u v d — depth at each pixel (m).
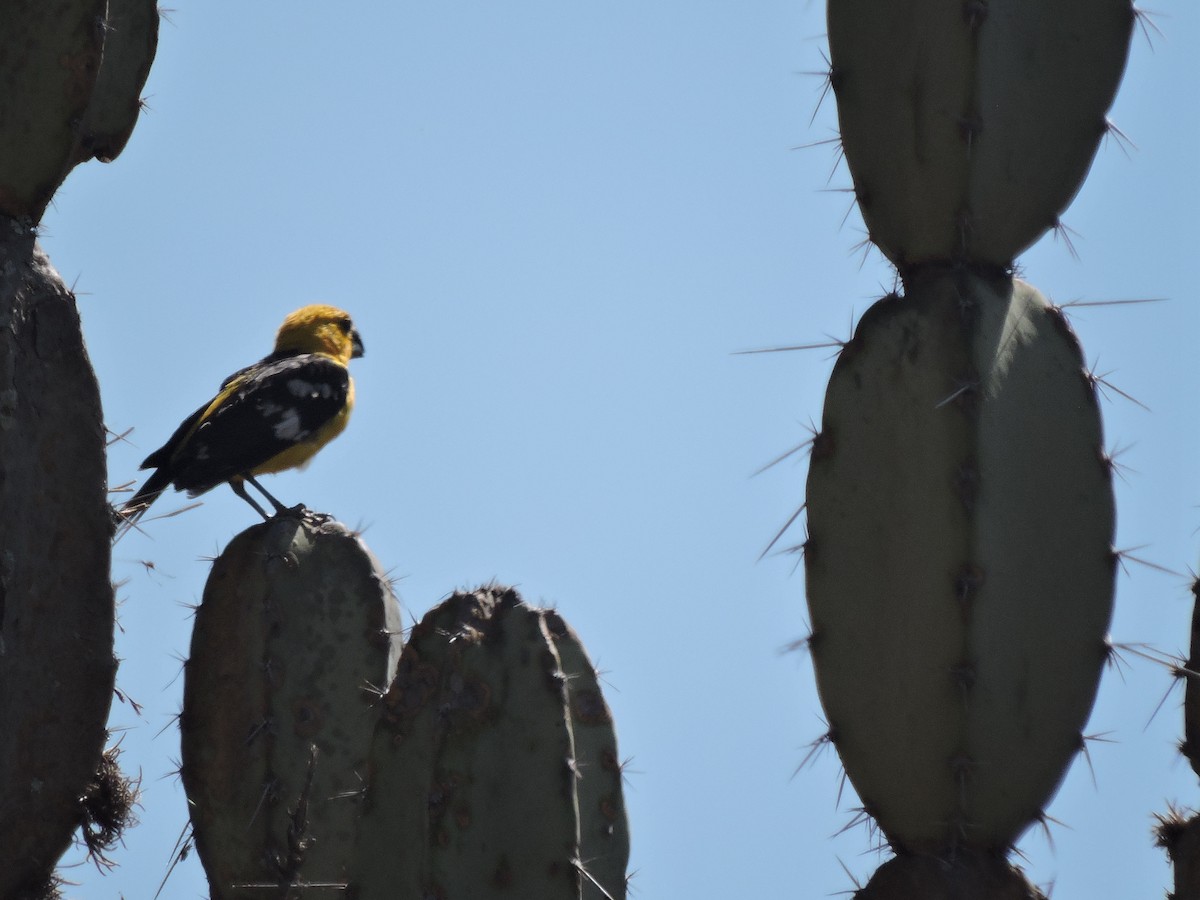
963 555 9.59
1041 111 10.44
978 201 10.24
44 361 10.33
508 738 9.12
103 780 11.17
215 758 11.62
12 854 10.28
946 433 9.73
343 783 11.52
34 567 10.23
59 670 10.34
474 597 9.80
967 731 9.53
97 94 11.98
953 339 9.86
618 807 10.32
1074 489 9.96
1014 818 9.70
